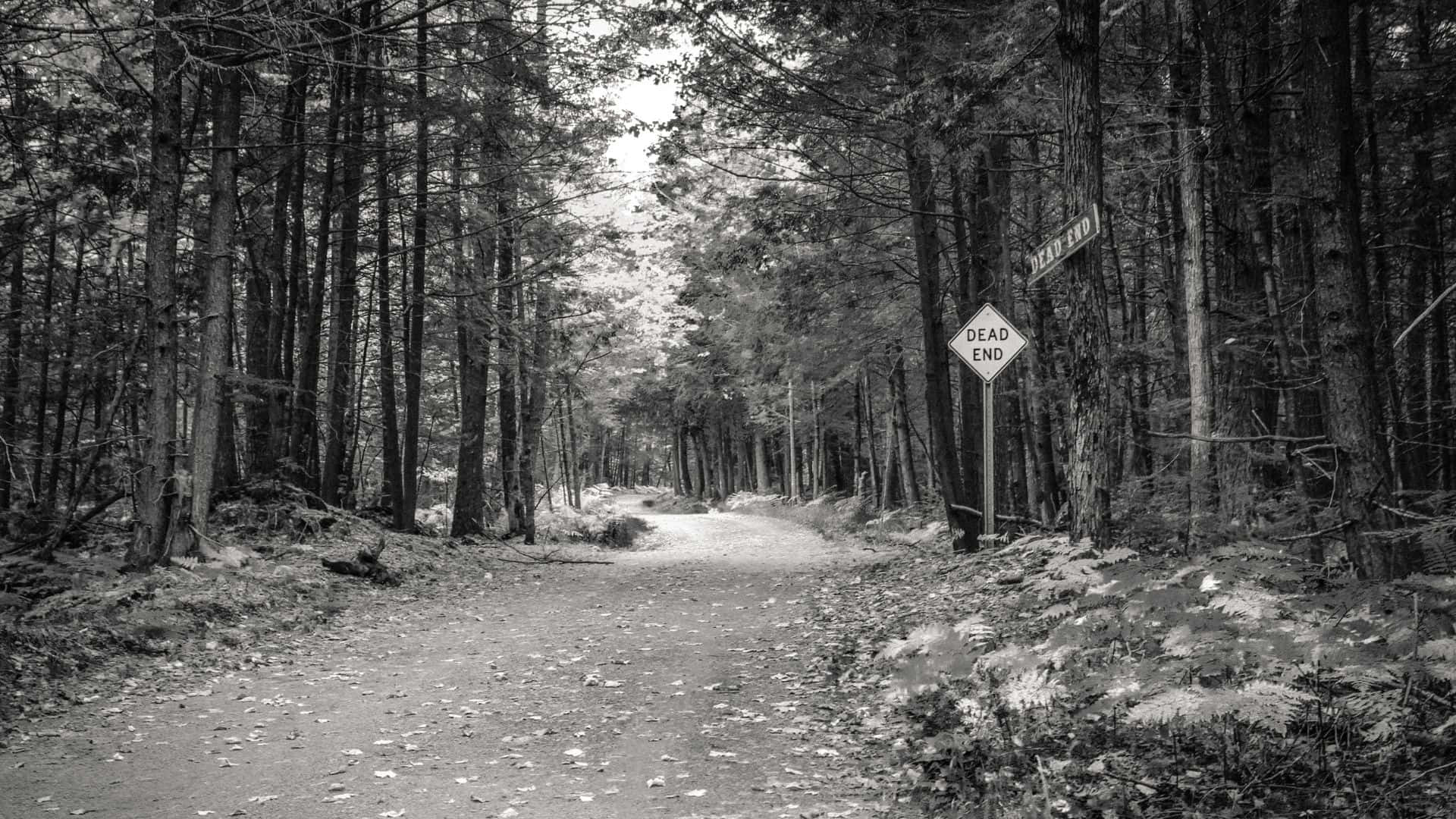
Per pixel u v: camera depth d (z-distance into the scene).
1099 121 8.45
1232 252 11.28
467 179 21.34
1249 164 10.88
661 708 7.43
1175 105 10.42
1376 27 12.80
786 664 8.87
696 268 24.89
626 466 87.81
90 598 9.88
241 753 6.28
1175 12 11.16
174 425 12.30
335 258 20.75
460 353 22.67
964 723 5.86
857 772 5.67
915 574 13.28
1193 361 9.96
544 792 5.50
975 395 15.87
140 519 11.97
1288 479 11.41
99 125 14.30
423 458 31.11
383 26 11.52
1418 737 4.59
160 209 12.07
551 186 21.47
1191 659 5.00
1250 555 6.29
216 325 13.16
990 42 11.05
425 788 5.58
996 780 5.00
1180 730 5.03
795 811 5.06
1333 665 4.55
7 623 8.41
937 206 16.28
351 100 16.84
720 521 38.56
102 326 17.02
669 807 5.21
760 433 48.12
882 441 42.00
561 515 31.06
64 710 7.32
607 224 22.17
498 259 23.47
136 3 12.34
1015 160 15.59
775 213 15.97
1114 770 4.87
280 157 17.61
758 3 12.66
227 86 13.20
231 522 15.78
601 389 32.47
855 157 15.64
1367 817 4.06
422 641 10.54
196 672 8.66
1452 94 11.41
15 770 5.91
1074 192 8.43
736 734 6.63
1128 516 10.88
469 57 15.30
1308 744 4.79
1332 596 5.41
